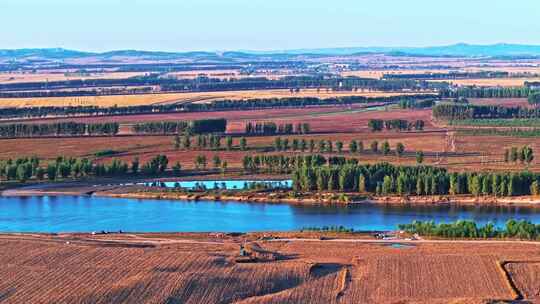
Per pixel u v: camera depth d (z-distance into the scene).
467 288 191.38
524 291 189.38
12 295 183.62
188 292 187.12
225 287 190.88
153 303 179.62
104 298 181.75
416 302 178.50
